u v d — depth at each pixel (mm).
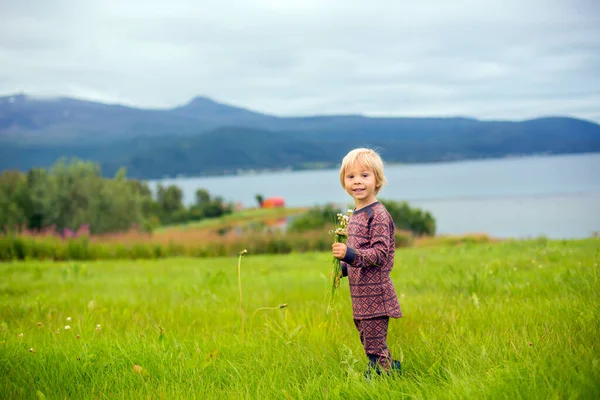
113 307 6992
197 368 3861
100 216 39688
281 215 91938
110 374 3826
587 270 6730
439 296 6707
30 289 9391
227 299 7500
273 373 3668
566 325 4121
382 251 3637
